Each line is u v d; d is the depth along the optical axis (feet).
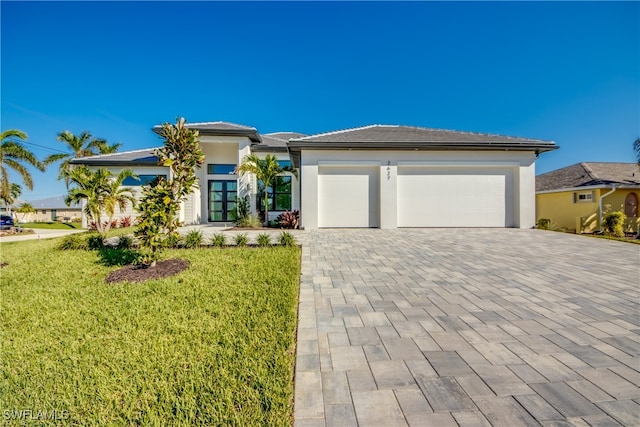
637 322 10.50
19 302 13.35
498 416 5.86
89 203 35.88
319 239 29.68
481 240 29.14
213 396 6.57
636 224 43.83
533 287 14.65
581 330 9.85
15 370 7.99
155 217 17.80
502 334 9.55
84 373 7.73
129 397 6.66
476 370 7.49
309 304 12.34
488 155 38.50
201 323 10.65
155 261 18.49
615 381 7.03
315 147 36.94
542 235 32.63
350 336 9.42
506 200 39.19
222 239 26.14
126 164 52.37
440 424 5.66
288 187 53.06
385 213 38.14
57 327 10.73
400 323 10.43
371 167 38.83
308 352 8.42
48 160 74.08
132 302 12.94
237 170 44.91
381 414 5.94
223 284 15.25
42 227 80.79
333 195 38.75
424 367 7.63
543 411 6.00
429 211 39.04
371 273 17.26
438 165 38.45
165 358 8.29
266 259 20.45
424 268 18.42
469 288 14.49
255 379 7.14
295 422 5.75
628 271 17.74
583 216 47.88
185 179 18.52
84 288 15.23
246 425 5.72
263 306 12.09
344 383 6.95
